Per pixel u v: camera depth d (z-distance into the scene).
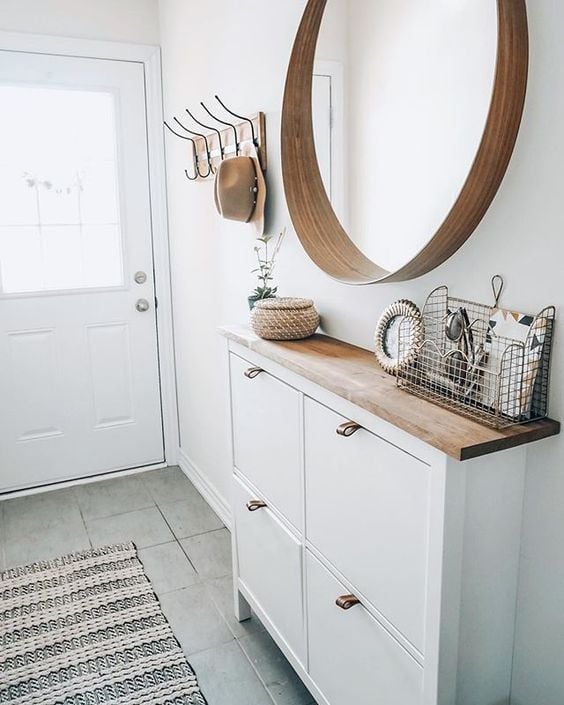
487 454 1.09
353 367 1.47
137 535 2.68
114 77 2.93
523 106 1.12
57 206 2.95
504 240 1.20
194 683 1.85
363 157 1.54
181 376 3.22
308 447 1.51
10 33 2.71
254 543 1.90
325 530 1.48
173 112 2.89
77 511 2.90
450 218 1.19
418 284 1.43
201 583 2.33
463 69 1.23
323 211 1.72
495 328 1.22
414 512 1.16
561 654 1.19
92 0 2.82
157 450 3.35
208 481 2.96
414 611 1.20
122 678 1.87
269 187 2.09
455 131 1.26
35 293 2.97
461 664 1.23
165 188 3.10
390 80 1.42
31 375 3.04
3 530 2.73
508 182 1.18
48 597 2.25
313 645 1.62
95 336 3.14
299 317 1.72
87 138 2.95
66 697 1.80
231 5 2.19
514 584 1.25
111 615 2.15
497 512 1.17
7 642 2.02
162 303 3.22
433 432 1.08
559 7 1.05
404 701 1.27
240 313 2.42
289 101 1.74
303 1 1.76
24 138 2.84
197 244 2.78
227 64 2.28
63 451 3.17
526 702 1.29
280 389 1.61
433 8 1.29
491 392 1.21
